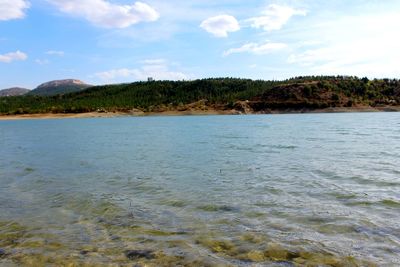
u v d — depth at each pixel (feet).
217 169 77.30
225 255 31.35
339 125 260.21
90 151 120.67
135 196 53.42
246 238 35.12
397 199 48.32
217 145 133.49
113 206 47.88
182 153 109.60
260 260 30.22
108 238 36.01
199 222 40.40
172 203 48.96
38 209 46.96
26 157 106.22
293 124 290.15
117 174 73.10
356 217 40.78
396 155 93.09
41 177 70.90
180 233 36.96
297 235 35.58
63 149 129.70
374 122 298.15
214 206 46.91
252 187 58.03
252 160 90.12
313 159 88.84
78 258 31.42
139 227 39.11
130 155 106.83
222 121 392.27
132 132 231.30
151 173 73.72
